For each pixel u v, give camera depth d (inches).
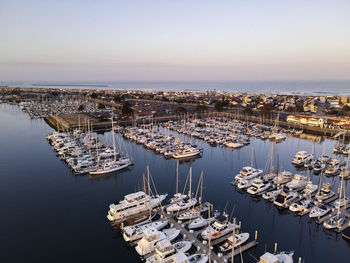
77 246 1758.1
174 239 1785.2
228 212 2194.9
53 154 3875.5
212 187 2731.3
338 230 1867.6
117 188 2726.4
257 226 1983.3
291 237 1843.0
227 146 4367.6
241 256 1561.3
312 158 3570.4
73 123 5885.8
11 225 2001.7
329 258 1632.6
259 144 4534.9
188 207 2214.6
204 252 1616.6
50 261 1601.9
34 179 2942.9
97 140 4431.6
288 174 2817.4
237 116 7012.8
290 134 5280.5
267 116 6692.9
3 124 6279.5
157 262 1498.5
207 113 7741.1
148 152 4060.0
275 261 1412.4
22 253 1676.9
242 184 2667.3
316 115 7150.6
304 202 2208.4
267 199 2386.8
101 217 2134.6
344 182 2630.4
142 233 1812.3
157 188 2723.9
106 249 1731.1
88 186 2773.1
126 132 5191.9
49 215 2159.2
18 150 4067.4
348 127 5251.0
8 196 2511.1
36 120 6850.4
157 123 6279.5
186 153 3769.7
